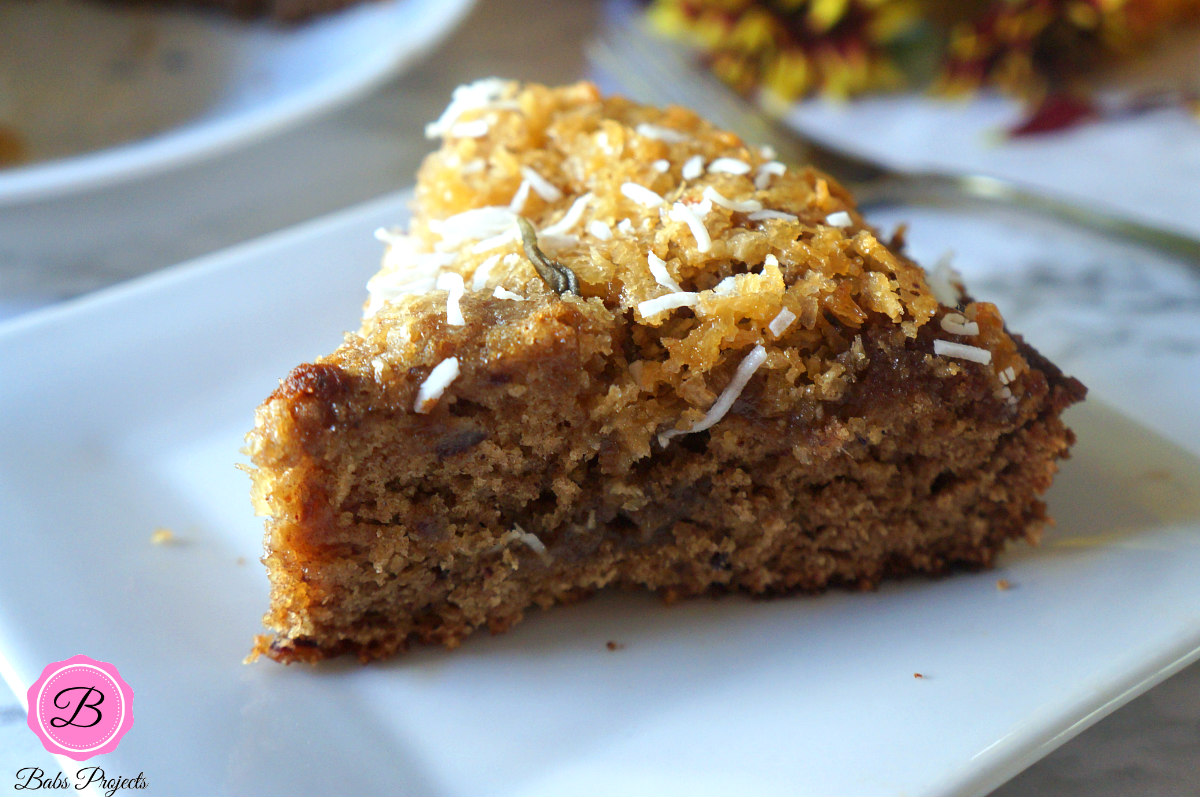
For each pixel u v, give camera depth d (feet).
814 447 0.68
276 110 1.00
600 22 1.34
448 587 0.68
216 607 0.68
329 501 0.65
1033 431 0.70
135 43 1.19
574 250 0.70
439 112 1.14
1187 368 0.85
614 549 0.70
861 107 1.19
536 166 0.76
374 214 0.90
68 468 0.74
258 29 1.21
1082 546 0.71
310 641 0.67
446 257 0.70
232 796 0.60
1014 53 1.15
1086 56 1.18
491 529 0.68
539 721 0.64
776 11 1.17
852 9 1.17
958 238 0.99
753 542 0.71
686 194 0.72
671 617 0.70
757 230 0.70
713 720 0.64
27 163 1.03
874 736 0.62
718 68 1.19
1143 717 0.67
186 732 0.62
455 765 0.62
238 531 0.73
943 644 0.67
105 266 0.95
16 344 0.78
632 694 0.65
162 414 0.78
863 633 0.68
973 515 0.72
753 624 0.69
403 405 0.64
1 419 0.75
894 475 0.70
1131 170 1.06
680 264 0.69
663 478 0.69
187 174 1.04
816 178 0.76
